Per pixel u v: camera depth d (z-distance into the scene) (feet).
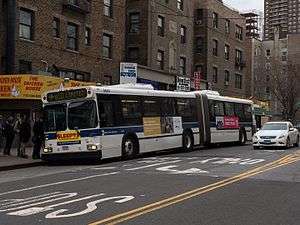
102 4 120.06
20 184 47.01
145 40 142.00
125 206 33.68
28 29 97.81
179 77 150.10
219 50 187.42
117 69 125.18
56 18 104.88
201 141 93.66
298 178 49.01
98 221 28.84
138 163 66.39
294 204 34.60
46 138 69.15
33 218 30.04
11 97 85.66
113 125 70.33
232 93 199.00
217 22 186.39
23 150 73.05
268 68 272.51
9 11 92.63
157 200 36.04
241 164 63.16
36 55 98.68
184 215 30.66
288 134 97.25
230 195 38.40
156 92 81.15
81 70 111.96
